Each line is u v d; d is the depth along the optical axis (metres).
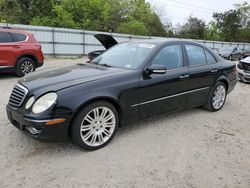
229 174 3.25
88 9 36.00
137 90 4.01
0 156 3.42
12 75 9.59
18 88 3.67
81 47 21.11
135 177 3.10
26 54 9.21
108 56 4.82
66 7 35.47
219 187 2.99
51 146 3.73
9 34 8.83
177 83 4.58
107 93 3.66
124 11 43.59
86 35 21.16
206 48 5.42
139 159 3.49
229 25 52.69
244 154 3.78
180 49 4.81
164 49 4.53
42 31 18.72
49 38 19.20
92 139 3.66
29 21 33.91
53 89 3.37
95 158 3.48
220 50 26.34
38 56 9.59
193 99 5.04
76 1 35.44
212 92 5.43
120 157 3.53
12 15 33.47
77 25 34.56
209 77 5.23
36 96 3.37
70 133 3.53
